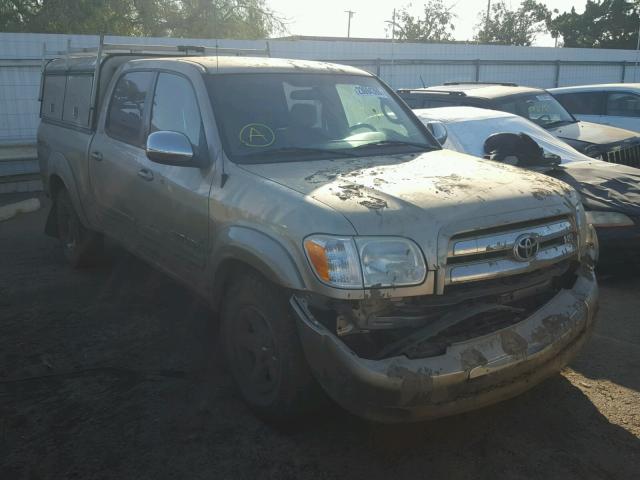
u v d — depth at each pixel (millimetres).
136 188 4547
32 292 5602
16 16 23250
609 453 3154
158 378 3969
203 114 3943
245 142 3818
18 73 12781
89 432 3371
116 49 5867
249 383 3525
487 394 2924
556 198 3357
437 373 2777
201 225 3770
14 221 8906
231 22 25141
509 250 3082
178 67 4344
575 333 3217
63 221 6363
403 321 2930
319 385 3146
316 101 4277
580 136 8438
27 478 2990
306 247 2939
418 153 4121
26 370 4090
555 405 3604
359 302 2854
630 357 4199
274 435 3344
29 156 11094
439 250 2912
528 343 3004
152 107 4539
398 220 2922
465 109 7730
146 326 4816
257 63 4395
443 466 3066
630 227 5309
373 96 4641
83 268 6242
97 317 5004
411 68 17141
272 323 3193
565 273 3492
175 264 4223
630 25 46062
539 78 19547
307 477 3002
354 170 3564
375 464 3092
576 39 47750
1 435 3344
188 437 3324
